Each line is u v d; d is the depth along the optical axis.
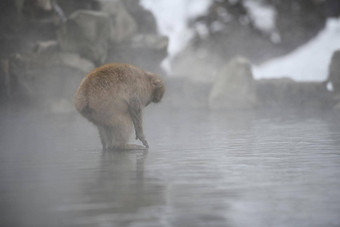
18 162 12.95
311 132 19.31
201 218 7.40
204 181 10.02
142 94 14.65
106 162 12.66
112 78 13.98
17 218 7.54
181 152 14.36
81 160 13.09
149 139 17.92
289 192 8.97
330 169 11.20
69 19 34.72
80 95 13.78
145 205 8.16
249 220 7.30
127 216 7.52
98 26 35.16
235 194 8.86
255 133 19.45
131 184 9.78
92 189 9.39
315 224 7.09
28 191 9.34
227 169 11.41
